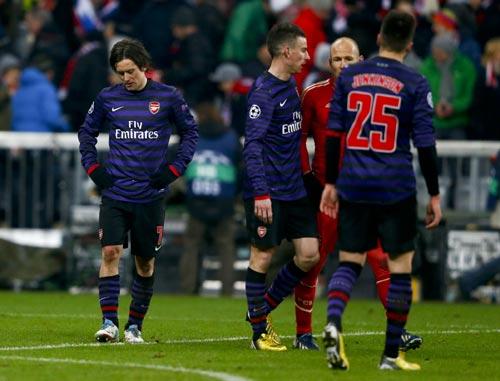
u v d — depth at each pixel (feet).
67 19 256.73
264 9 239.30
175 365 100.63
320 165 114.52
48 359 104.37
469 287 190.60
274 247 111.75
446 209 197.57
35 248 201.57
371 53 202.59
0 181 206.49
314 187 114.32
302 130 114.52
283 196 111.45
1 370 97.35
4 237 204.54
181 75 227.20
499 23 233.55
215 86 230.48
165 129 117.08
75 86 229.04
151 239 117.08
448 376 96.78
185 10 228.63
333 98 98.78
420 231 192.03
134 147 116.26
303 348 114.42
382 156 97.09
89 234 203.10
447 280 192.95
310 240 112.37
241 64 236.02
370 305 177.68
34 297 184.96
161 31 231.91
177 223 198.90
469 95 212.43
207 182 194.18
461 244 193.16
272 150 111.14
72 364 101.04
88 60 228.84
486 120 213.87
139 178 116.06
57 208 205.77
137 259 118.11
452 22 215.92
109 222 116.26
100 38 233.14
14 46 254.27
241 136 221.46
